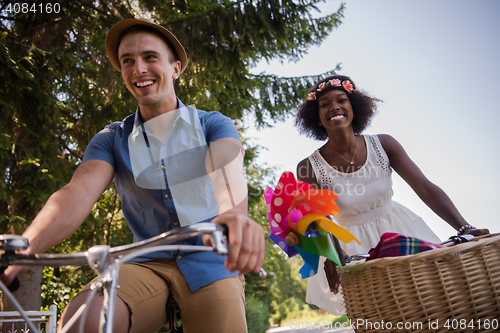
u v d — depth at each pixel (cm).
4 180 493
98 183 125
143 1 595
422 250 124
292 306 2159
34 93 493
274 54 632
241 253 68
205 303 116
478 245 105
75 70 571
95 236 693
